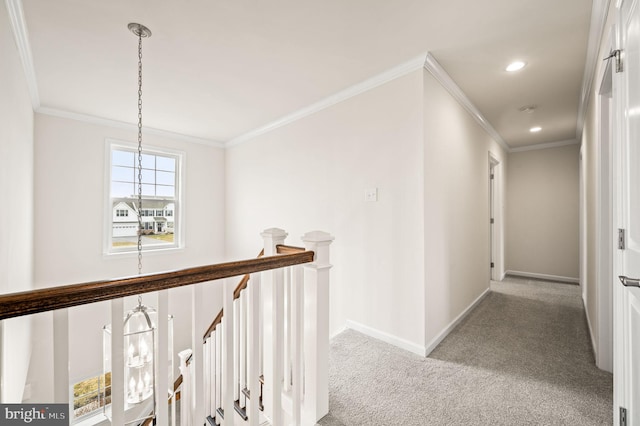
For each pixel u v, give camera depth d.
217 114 3.45
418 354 2.20
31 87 2.58
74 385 3.25
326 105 2.99
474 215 3.35
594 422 1.47
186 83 2.66
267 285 1.72
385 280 2.45
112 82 2.63
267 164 3.87
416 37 2.00
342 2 1.67
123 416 0.89
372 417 1.53
